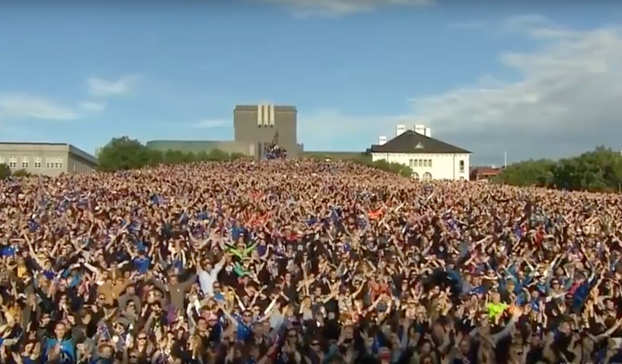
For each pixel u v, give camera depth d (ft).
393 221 148.87
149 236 117.39
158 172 320.70
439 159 654.12
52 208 158.61
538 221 153.89
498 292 81.30
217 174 306.55
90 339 64.80
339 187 244.63
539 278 94.84
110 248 103.76
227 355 63.72
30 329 64.85
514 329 69.77
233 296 77.77
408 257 106.01
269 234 124.57
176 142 571.28
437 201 198.59
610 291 85.97
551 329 70.13
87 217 138.51
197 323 68.28
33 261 89.25
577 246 117.29
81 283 81.00
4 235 113.19
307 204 175.94
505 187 280.10
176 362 63.87
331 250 109.40
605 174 428.15
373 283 83.41
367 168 397.39
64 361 61.87
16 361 60.13
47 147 606.96
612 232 139.13
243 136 590.96
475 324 71.05
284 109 594.24
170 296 78.79
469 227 142.51
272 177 287.28
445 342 65.92
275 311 72.79
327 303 75.10
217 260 92.53
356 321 70.33
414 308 72.84
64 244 104.63
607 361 66.64
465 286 86.99
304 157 508.53
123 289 78.43
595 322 73.72
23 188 213.25
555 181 447.42
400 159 651.66
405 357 64.18
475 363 65.57
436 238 123.13
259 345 64.85
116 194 195.11
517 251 115.44
